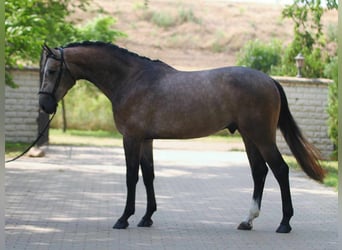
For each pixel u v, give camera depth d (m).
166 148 23.94
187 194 12.80
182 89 8.99
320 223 9.90
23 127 22.73
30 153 18.94
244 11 53.34
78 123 31.73
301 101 22.08
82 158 19.09
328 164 19.20
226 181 14.94
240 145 26.14
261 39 49.03
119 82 9.27
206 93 8.93
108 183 14.02
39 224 9.44
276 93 9.02
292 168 17.97
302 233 9.07
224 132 30.89
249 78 8.92
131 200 9.21
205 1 54.72
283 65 26.42
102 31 27.88
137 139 9.15
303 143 9.22
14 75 22.56
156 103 9.00
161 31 50.12
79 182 14.07
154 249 7.95
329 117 20.80
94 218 10.02
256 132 8.88
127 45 47.94
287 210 9.05
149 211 9.42
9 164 16.95
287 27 50.75
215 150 23.61
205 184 14.35
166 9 52.81
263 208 11.27
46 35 21.42
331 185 14.44
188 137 9.09
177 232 9.02
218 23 51.25
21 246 8.00
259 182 9.27
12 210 10.55
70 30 23.58
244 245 8.25
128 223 9.41
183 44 48.69
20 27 19.20
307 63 25.62
